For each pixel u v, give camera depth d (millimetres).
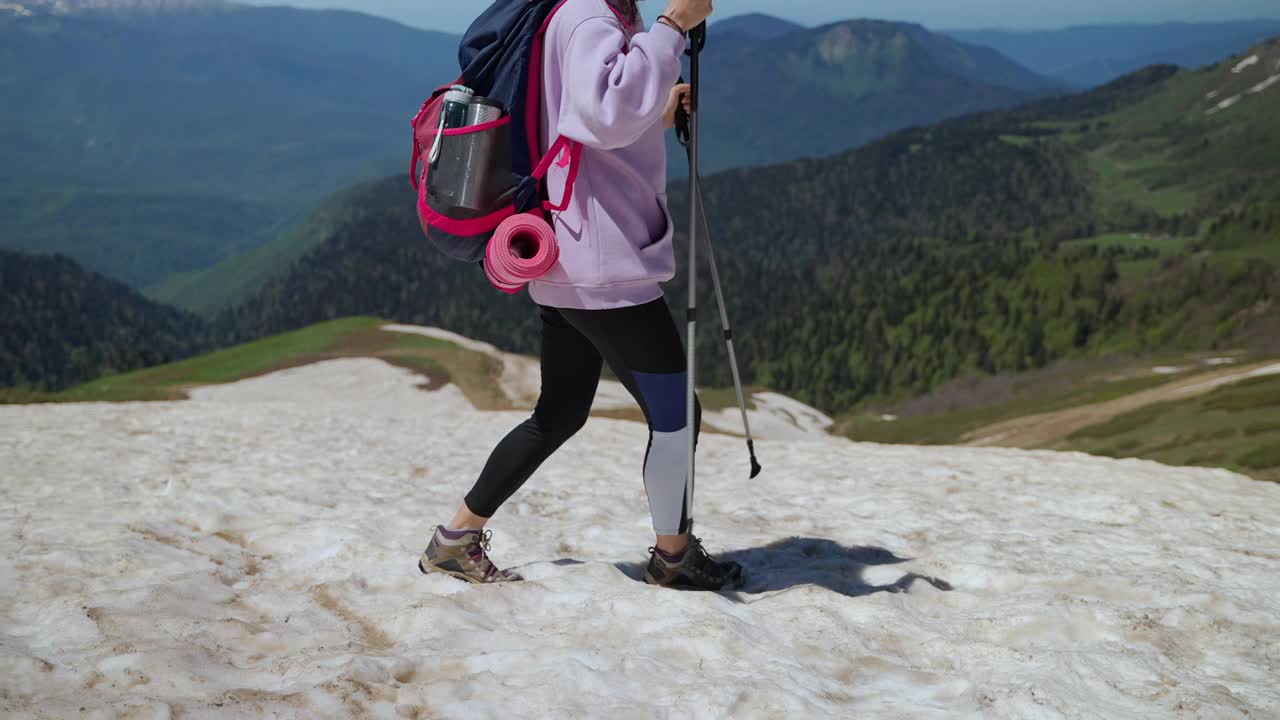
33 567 3656
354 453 8391
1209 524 5195
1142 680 2525
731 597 3492
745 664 2582
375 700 2305
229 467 7164
